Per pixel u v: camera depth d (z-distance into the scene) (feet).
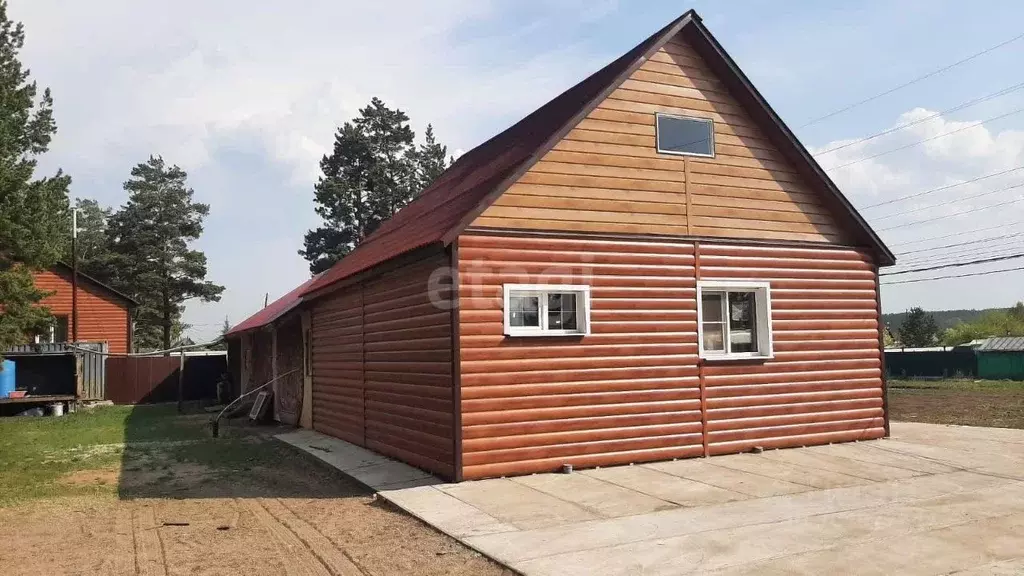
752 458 35.96
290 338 58.65
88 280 98.43
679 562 20.03
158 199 163.84
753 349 39.40
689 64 38.42
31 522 26.71
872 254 42.91
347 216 142.31
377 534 24.08
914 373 147.33
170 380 89.20
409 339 35.70
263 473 36.55
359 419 42.93
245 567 20.85
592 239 34.55
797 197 40.70
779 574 18.97
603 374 34.12
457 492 29.04
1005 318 214.28
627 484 30.12
